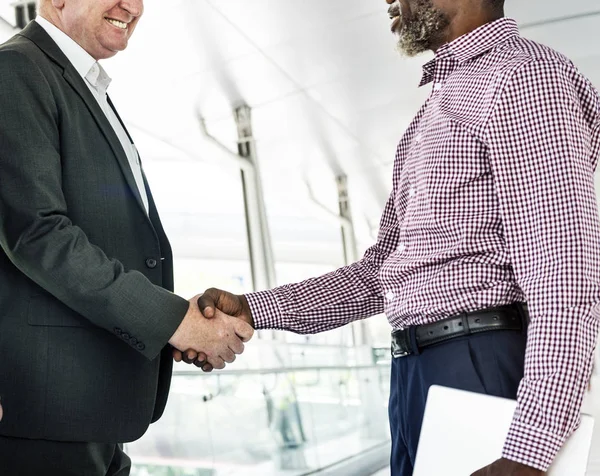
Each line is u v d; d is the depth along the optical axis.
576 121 1.66
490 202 1.73
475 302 1.71
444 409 1.58
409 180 1.89
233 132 9.97
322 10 6.87
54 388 2.02
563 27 8.73
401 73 8.66
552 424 1.47
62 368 2.03
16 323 2.03
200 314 2.14
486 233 1.73
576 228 1.58
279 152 11.20
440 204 1.77
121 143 2.36
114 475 2.30
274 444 6.21
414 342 1.77
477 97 1.75
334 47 7.73
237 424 5.75
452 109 1.80
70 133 2.10
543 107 1.66
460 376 1.70
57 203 2.00
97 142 2.16
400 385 1.83
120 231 2.14
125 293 1.99
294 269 17.00
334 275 2.34
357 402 8.44
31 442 2.04
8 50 2.07
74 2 2.30
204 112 9.05
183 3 6.43
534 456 1.46
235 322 2.18
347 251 14.39
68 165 2.09
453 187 1.76
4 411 1.99
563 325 1.52
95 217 2.11
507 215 1.67
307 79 8.52
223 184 11.81
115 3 2.31
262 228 10.20
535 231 1.62
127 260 2.15
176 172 11.10
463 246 1.73
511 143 1.68
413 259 1.82
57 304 2.06
